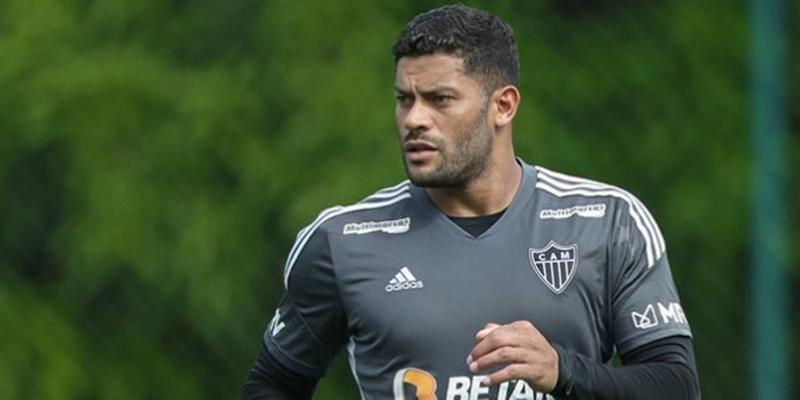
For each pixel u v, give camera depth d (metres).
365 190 20.83
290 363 12.26
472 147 11.38
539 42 21.80
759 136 18.17
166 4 23.17
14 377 20.98
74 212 21.70
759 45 18.23
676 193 21.25
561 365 10.70
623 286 11.54
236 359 21.19
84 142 22.02
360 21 22.12
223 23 22.67
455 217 11.71
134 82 22.41
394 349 11.54
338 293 11.80
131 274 21.45
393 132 21.25
